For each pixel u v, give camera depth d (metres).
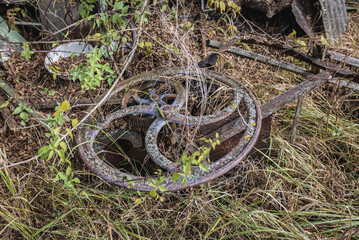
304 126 3.04
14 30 3.62
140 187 1.87
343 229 2.25
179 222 2.27
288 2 3.78
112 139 2.28
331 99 3.22
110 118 2.17
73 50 3.50
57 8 3.46
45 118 2.82
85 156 2.00
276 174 2.60
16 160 2.64
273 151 2.80
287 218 2.30
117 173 1.94
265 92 3.37
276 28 4.08
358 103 3.23
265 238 2.22
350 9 4.52
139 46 3.35
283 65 2.78
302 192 2.54
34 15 3.89
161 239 2.23
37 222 2.23
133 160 2.54
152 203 2.39
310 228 2.29
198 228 2.31
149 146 2.01
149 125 2.19
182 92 2.30
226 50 2.92
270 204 2.45
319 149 2.85
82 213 2.26
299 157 2.73
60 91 3.25
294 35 3.94
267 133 2.46
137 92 2.50
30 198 2.37
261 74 3.55
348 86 2.85
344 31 4.05
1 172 2.32
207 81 2.46
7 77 3.29
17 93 3.13
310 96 3.29
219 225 2.27
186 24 3.65
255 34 3.95
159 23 3.81
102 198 2.32
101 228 2.25
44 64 3.45
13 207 2.14
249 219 2.28
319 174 2.69
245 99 2.26
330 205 2.39
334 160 2.84
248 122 2.12
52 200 2.32
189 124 2.11
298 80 3.51
